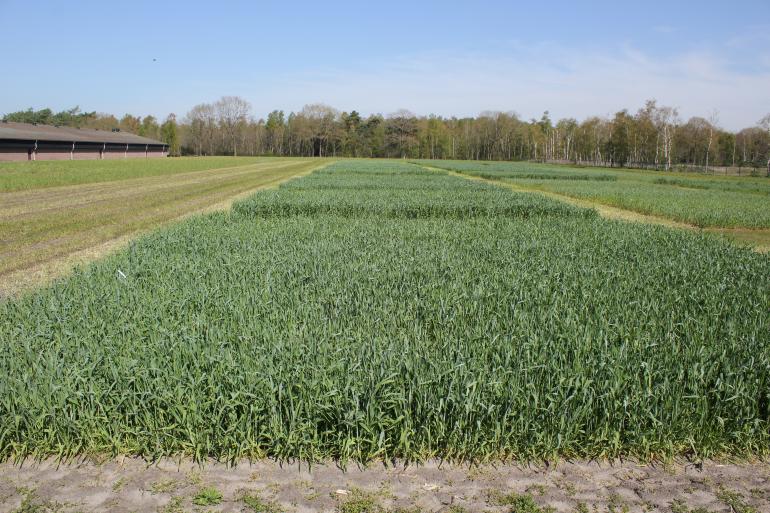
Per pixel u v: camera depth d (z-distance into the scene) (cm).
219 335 575
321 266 930
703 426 463
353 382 478
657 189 3600
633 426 458
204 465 436
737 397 471
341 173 4597
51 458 448
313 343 557
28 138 6166
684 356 547
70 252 1287
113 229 1616
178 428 446
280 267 923
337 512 384
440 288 802
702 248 1208
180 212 2039
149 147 10250
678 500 403
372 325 632
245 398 461
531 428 453
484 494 407
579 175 5234
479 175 4978
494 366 516
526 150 11844
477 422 443
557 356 540
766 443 466
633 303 727
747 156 9225
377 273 887
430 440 443
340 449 439
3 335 596
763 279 905
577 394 470
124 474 425
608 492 412
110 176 3822
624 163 9638
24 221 1748
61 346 550
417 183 3275
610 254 1120
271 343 556
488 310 692
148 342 572
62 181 3272
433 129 12612
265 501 394
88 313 663
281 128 12975
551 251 1150
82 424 451
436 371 495
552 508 391
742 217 2080
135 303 707
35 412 453
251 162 7812
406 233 1374
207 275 874
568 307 715
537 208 1936
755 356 544
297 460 445
